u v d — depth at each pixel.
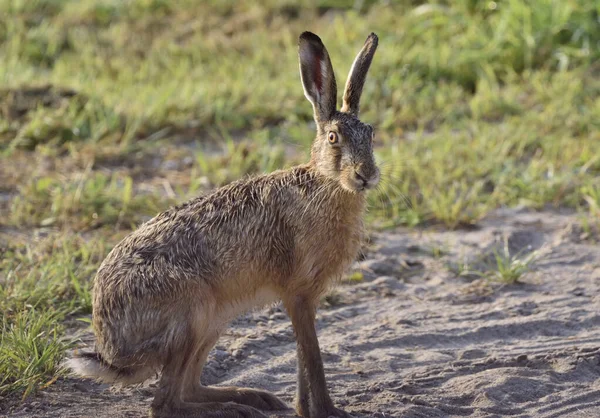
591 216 17.95
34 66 26.23
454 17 26.34
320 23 27.97
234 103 22.62
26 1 29.64
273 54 26.05
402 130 21.86
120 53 26.83
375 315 14.37
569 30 25.12
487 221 17.89
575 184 19.00
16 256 15.46
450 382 12.23
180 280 10.49
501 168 19.59
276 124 22.16
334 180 11.21
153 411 10.59
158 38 28.02
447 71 24.34
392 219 17.75
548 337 13.67
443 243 16.95
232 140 21.39
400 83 23.62
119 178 19.30
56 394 11.51
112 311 10.52
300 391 11.35
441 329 13.88
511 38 24.97
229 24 28.52
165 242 10.78
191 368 11.33
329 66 11.66
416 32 26.20
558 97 22.59
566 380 12.25
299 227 11.16
